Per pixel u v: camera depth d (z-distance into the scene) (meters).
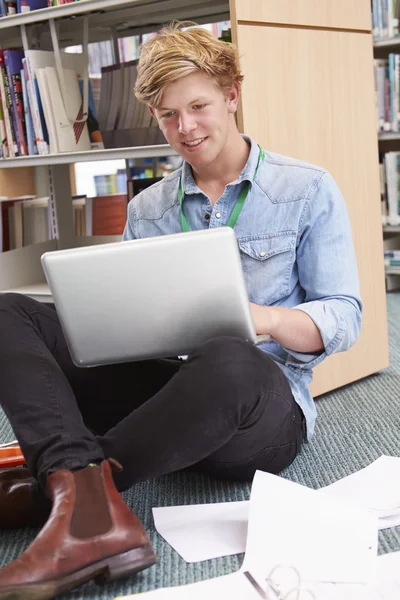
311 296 1.44
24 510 1.30
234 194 1.47
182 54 1.27
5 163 2.44
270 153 1.50
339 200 1.44
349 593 0.99
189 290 1.12
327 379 2.10
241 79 1.38
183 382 1.15
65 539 1.01
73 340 1.16
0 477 1.35
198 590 1.01
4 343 1.22
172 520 1.28
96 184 3.67
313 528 1.13
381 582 1.01
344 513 1.16
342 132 2.11
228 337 1.17
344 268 1.42
